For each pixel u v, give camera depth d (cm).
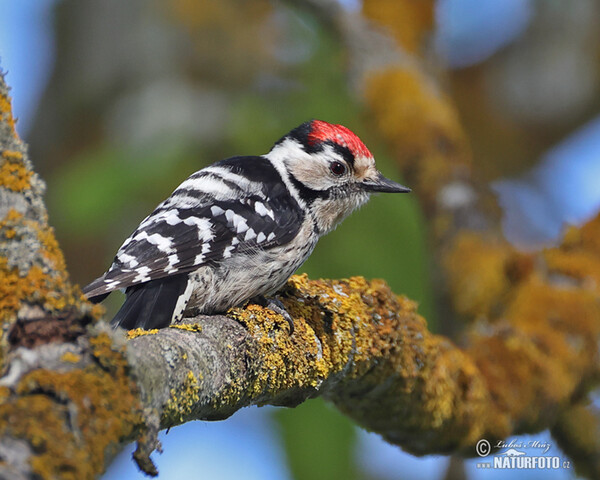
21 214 475
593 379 966
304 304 718
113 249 1214
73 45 1460
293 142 983
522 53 1600
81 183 1045
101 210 1034
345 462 1005
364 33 1231
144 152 1088
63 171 1317
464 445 839
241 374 612
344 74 1180
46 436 374
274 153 985
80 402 402
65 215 1052
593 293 987
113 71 1404
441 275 1067
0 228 466
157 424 461
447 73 1494
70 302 445
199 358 559
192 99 1285
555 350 921
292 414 1014
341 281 772
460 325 1046
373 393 773
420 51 1297
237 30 1312
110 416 414
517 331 921
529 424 889
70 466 370
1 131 493
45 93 1472
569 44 1581
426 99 1200
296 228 888
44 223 482
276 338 659
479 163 1592
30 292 446
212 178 903
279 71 1148
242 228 851
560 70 1577
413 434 820
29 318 437
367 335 730
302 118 1105
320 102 1130
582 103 1566
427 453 855
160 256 798
